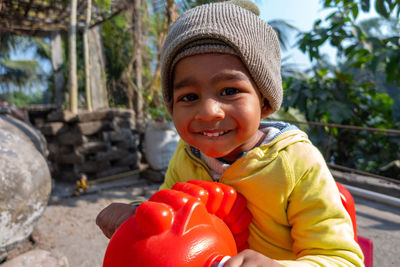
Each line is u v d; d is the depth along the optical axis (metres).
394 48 4.60
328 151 5.03
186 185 0.55
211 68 0.59
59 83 5.92
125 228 0.48
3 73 18.45
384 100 5.77
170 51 0.63
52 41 5.91
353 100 5.83
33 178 1.73
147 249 0.43
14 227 1.64
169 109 0.77
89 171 4.20
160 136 4.23
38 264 1.82
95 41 6.34
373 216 2.68
